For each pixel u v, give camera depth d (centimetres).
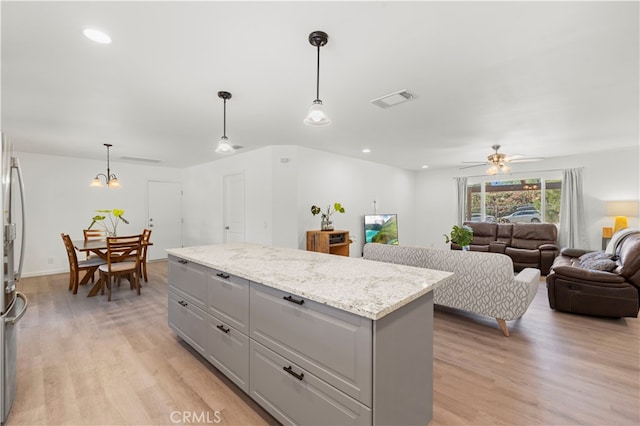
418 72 228
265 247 298
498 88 258
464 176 736
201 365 231
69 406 183
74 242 471
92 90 257
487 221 707
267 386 171
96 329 298
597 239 558
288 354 158
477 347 260
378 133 411
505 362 234
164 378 213
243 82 244
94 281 490
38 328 300
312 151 524
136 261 414
